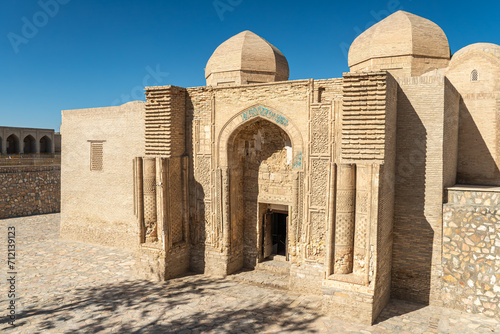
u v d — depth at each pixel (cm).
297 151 750
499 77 795
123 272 873
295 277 764
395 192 705
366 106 616
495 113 785
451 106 730
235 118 815
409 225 698
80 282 811
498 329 592
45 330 598
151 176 823
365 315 611
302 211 757
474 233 646
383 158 608
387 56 876
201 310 678
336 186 629
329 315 642
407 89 686
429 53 862
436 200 675
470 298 651
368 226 600
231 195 849
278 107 763
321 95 727
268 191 858
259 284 805
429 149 676
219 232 851
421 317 638
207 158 852
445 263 672
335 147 703
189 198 880
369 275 606
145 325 620
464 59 816
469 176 814
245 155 884
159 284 802
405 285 710
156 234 841
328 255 634
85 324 621
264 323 626
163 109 822
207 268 870
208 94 840
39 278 834
